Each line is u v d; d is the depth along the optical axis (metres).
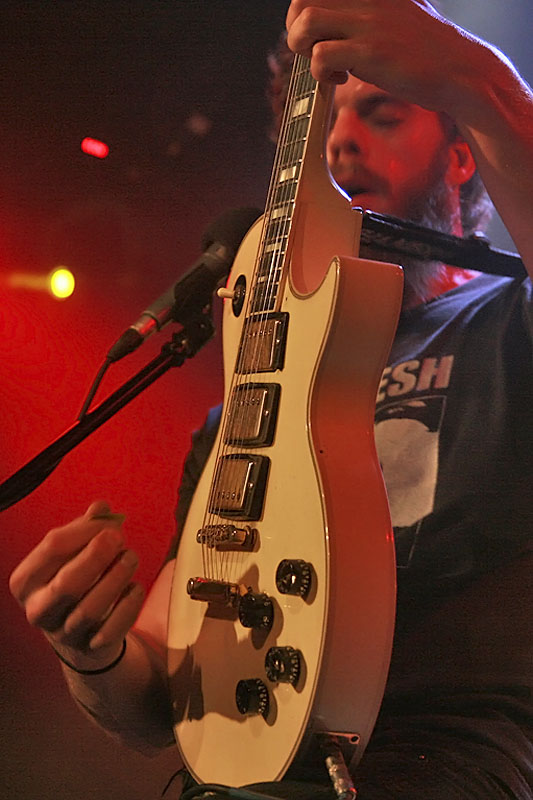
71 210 2.80
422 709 1.25
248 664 1.06
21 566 1.13
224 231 1.45
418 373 1.48
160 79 2.70
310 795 0.92
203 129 2.72
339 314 1.04
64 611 1.12
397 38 1.08
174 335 1.42
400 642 1.29
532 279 1.20
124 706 1.32
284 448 1.07
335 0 1.10
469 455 1.37
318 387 1.05
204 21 2.63
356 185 1.68
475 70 1.09
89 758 2.62
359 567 0.97
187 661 1.21
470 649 1.27
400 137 1.66
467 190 1.81
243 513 1.09
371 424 1.06
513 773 1.18
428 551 1.32
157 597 1.54
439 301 1.56
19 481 1.35
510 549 1.31
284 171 1.25
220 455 1.22
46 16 2.67
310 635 0.96
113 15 2.66
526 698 1.25
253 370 1.17
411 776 1.14
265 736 1.00
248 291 1.25
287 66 2.12
